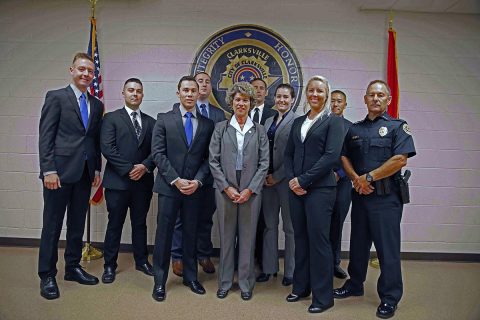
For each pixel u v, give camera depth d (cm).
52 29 354
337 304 247
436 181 358
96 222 355
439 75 357
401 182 234
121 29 351
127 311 229
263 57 351
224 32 350
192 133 258
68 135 253
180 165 252
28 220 358
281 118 285
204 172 258
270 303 245
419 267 334
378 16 353
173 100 353
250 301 247
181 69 352
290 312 233
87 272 293
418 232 359
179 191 251
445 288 283
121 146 275
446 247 359
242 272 250
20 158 355
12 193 357
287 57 351
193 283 261
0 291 254
